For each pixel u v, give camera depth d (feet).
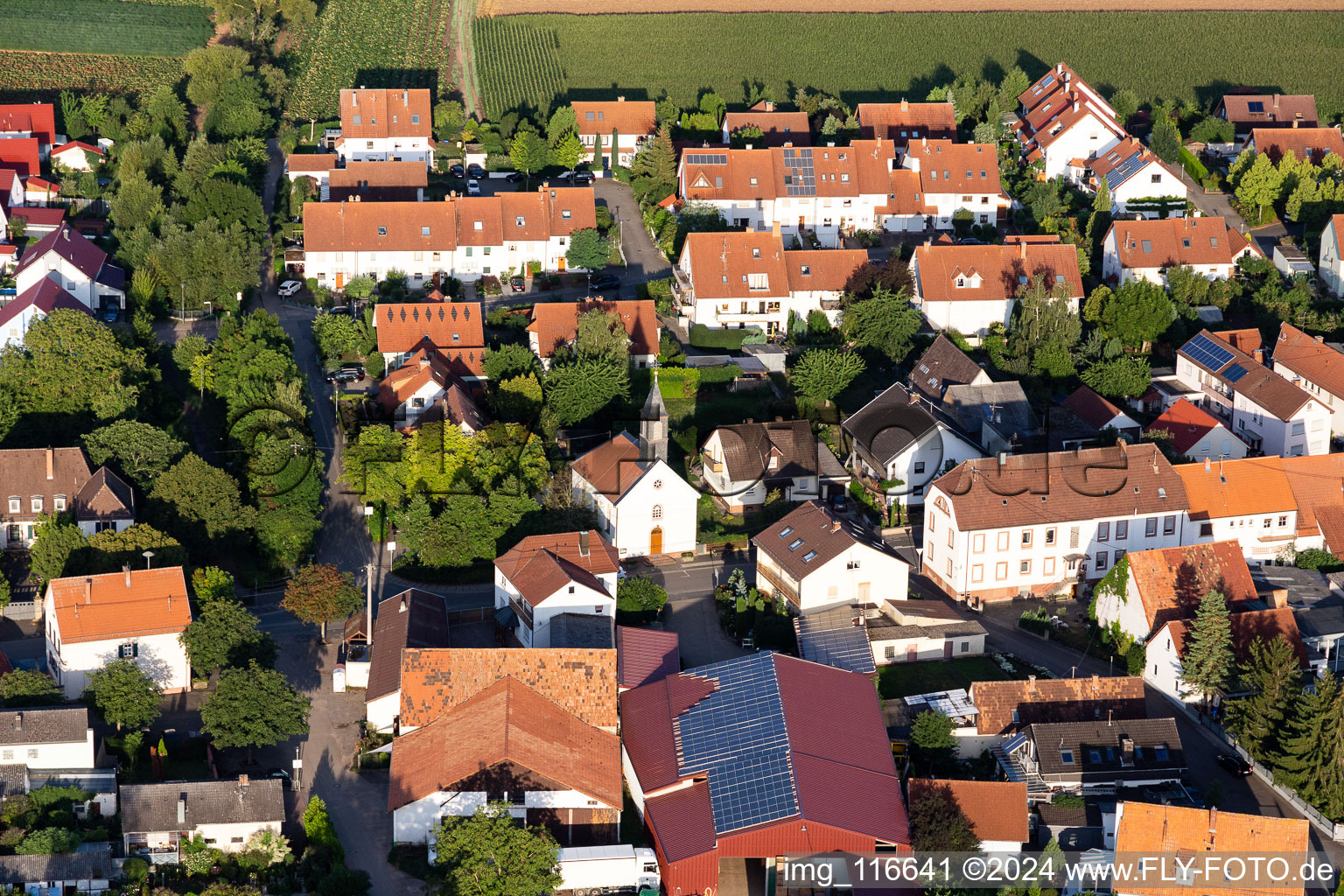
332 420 541.75
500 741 364.38
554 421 514.68
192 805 350.23
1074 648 441.27
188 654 402.93
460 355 562.66
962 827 346.95
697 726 379.96
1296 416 526.98
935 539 472.44
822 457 522.06
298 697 386.73
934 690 415.23
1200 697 412.98
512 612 440.04
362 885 337.31
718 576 470.80
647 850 351.25
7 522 466.70
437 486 484.33
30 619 439.22
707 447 512.22
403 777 365.20
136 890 335.06
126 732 387.14
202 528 459.32
